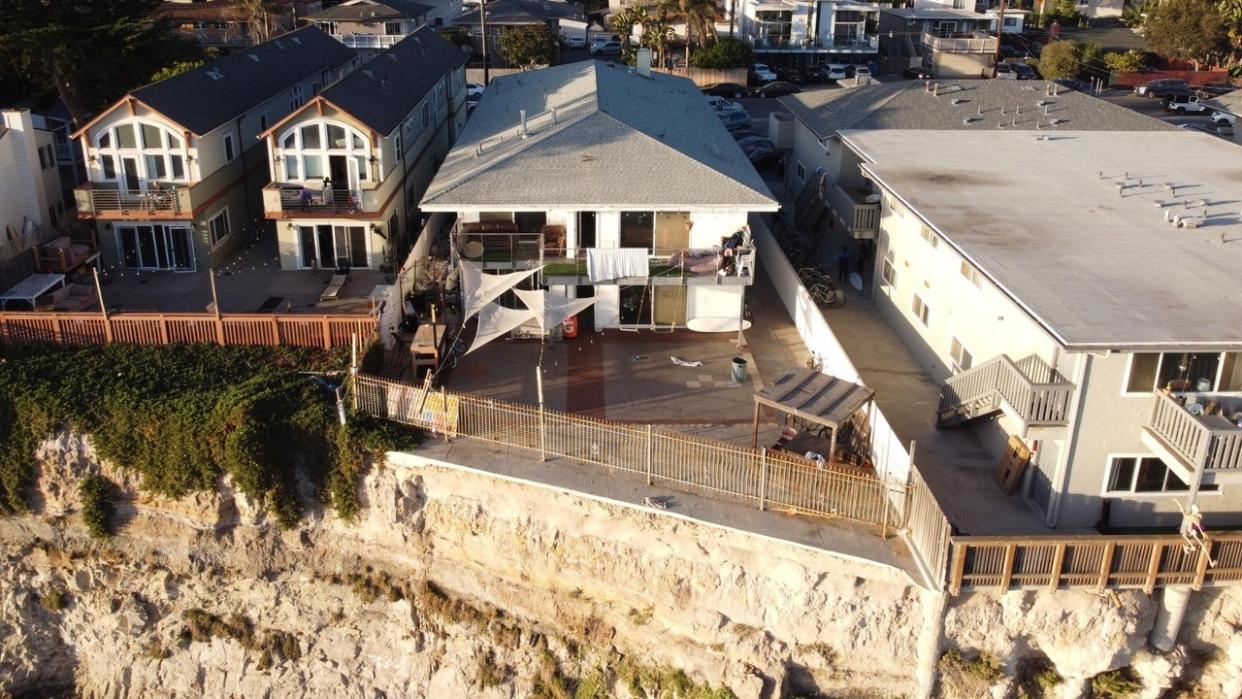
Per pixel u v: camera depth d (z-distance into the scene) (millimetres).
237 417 30094
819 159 50094
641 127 42031
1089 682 27016
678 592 28141
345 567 31016
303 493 30656
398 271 41906
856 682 27453
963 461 30562
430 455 29656
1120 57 88625
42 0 51500
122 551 31172
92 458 30797
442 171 40438
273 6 88812
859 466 29656
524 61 88562
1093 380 25875
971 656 26562
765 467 27938
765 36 94750
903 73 90812
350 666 31391
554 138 40062
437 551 30406
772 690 27484
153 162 41469
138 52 55438
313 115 40719
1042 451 27906
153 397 31328
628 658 29156
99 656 32062
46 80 53812
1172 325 25672
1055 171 39906
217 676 31609
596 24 115562
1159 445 25734
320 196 41188
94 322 34500
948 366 34594
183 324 34719
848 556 26141
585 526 28625
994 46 91000
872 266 43906
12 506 30922
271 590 31109
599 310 38406
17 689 32188
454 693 30562
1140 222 33688
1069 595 25922
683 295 38281
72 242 42688
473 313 33500
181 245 42281
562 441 30250
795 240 49406
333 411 30797
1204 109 74812
